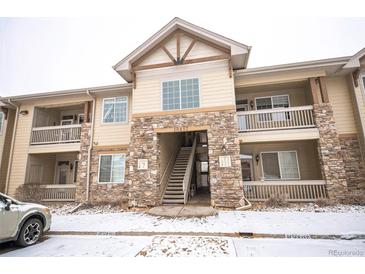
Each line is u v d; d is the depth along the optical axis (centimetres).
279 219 604
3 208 420
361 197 775
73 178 1287
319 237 451
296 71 920
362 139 870
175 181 1038
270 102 1095
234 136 832
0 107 1217
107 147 1088
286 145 1055
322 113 870
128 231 533
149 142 909
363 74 906
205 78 909
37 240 479
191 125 882
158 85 952
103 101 1146
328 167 827
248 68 915
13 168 1155
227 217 649
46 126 1288
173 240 464
